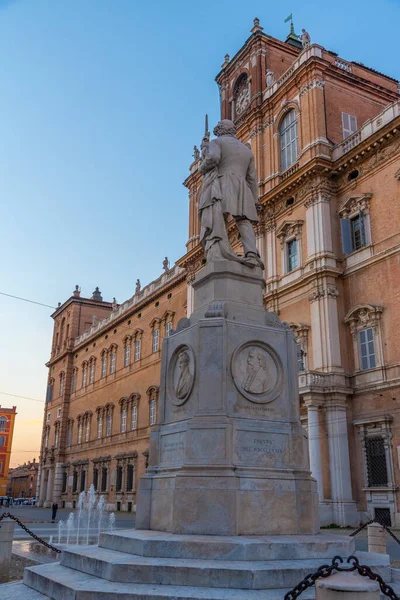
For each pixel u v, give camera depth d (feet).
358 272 89.92
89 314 226.38
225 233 31.55
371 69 116.78
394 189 86.58
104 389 181.78
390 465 77.71
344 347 89.35
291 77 109.60
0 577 31.91
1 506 190.60
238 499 23.67
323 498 81.00
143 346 161.17
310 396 84.33
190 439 25.02
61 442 207.10
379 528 35.99
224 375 26.13
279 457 25.89
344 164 95.30
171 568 19.76
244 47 131.75
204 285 30.63
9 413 318.04
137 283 176.35
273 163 112.68
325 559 21.86
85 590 18.81
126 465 152.05
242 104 131.85
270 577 19.29
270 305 102.99
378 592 12.25
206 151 32.53
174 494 24.06
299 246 99.81
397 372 80.07
